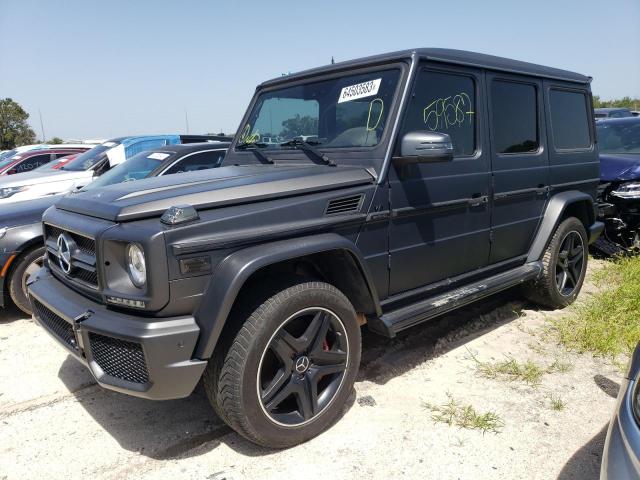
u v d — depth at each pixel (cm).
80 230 271
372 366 380
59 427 311
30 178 765
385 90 333
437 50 350
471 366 375
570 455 274
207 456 280
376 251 317
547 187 450
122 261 254
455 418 307
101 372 258
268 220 270
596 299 493
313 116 371
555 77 462
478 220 385
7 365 396
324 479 258
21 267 477
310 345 283
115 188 306
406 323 326
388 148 316
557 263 470
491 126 391
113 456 282
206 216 255
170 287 240
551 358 387
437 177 346
